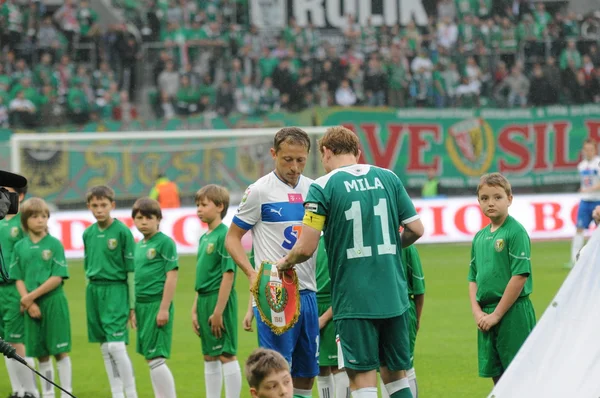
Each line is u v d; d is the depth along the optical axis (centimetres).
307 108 8806
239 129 8381
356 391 1962
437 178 8512
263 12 9919
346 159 2045
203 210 2728
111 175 7794
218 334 2677
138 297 2773
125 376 2866
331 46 9512
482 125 8544
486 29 9638
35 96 8706
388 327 1995
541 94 9288
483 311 2308
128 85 9281
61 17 9419
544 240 7388
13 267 2945
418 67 9294
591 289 1794
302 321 2228
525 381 1781
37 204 2909
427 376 3197
